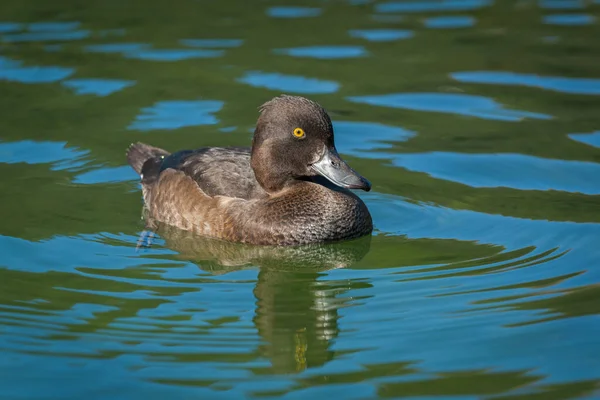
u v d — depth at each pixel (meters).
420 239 12.53
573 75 17.97
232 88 17.61
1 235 12.50
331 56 19.08
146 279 11.43
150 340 9.85
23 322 10.18
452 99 17.16
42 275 11.41
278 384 8.98
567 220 12.73
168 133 15.97
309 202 12.53
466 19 21.25
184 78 18.09
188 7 22.17
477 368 9.20
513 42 19.75
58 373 9.17
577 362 9.23
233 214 12.68
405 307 10.62
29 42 19.67
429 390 8.81
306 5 22.30
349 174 12.24
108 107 16.94
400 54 19.20
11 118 16.44
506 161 14.76
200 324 10.25
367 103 17.02
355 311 10.58
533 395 8.66
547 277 11.15
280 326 10.23
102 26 20.72
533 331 9.88
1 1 22.34
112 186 14.41
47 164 14.92
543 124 16.02
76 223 13.06
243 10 21.92
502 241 12.28
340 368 9.29
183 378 9.09
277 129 12.44
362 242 12.55
